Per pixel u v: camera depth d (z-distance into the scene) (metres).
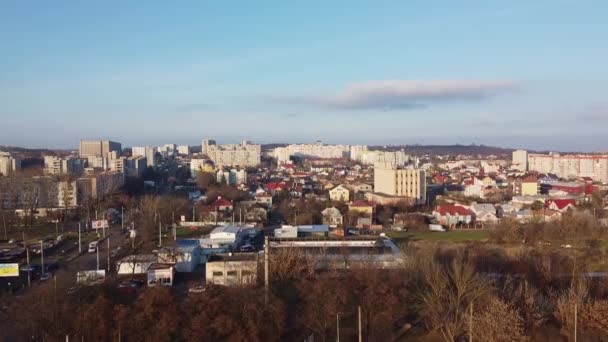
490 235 131.12
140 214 158.12
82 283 78.50
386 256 92.56
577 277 83.69
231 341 59.91
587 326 62.97
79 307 65.12
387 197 195.88
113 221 165.50
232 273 87.75
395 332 66.19
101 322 61.47
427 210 183.38
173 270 91.69
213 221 166.25
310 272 83.38
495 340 58.09
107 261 107.12
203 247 116.31
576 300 64.62
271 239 119.88
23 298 71.25
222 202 183.75
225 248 115.38
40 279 91.38
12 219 156.75
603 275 87.81
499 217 165.25
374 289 70.62
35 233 145.38
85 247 124.12
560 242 122.25
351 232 148.00
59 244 128.62
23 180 193.38
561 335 63.94
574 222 129.00
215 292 69.06
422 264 80.06
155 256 101.06
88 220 165.38
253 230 141.88
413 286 75.75
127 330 61.22
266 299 67.12
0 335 62.34
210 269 88.12
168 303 65.38
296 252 91.62
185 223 162.12
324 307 67.19
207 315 63.00
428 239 133.75
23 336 62.09
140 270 96.69
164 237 138.25
